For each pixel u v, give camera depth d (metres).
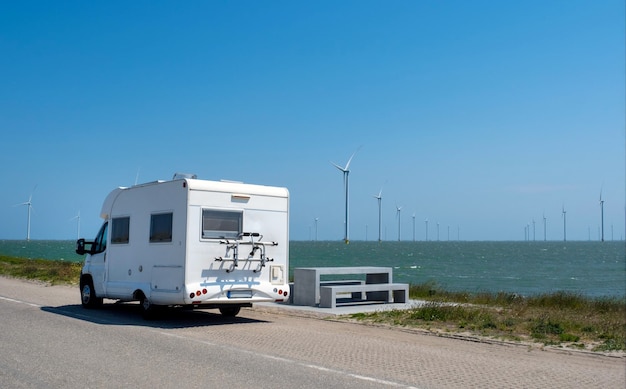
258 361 9.07
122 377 7.82
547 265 85.25
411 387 7.65
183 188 13.20
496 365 9.36
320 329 13.09
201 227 13.21
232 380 7.76
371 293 19.20
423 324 13.96
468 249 191.75
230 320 14.41
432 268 73.44
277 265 14.26
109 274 15.45
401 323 14.06
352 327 13.60
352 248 192.00
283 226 14.46
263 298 13.96
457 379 8.24
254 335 11.90
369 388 7.54
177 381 7.65
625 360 10.27
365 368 8.77
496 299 21.00
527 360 9.95
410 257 115.06
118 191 15.44
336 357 9.60
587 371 9.13
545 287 43.31
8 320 13.25
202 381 7.68
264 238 14.13
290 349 10.25
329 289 16.88
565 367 9.41
